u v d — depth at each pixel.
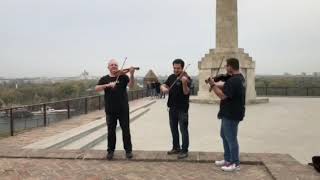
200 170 8.55
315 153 11.62
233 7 28.47
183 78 9.12
